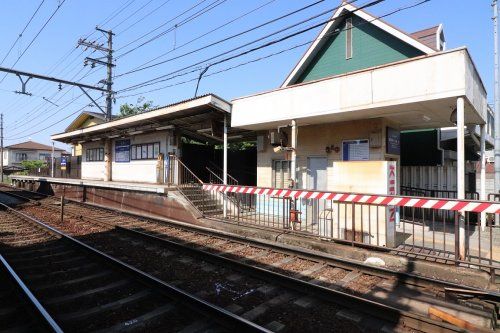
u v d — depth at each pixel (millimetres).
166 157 16875
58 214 13859
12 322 4504
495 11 12500
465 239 6969
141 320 4488
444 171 13195
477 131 13531
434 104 8188
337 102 9375
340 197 7750
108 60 22406
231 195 14453
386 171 8102
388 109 8852
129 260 7355
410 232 10000
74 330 4246
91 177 24188
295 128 10703
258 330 3967
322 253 7945
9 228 10828
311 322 4531
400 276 5973
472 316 4715
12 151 69188
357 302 4867
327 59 14711
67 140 26297
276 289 5672
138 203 15469
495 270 6500
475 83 8664
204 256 7391
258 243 8461
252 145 23844
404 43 12562
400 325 4430
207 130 15922
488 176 24797
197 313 4613
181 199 13289
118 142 20953
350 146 10898
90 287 5734
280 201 12570
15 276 5633
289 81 15438
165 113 13719
